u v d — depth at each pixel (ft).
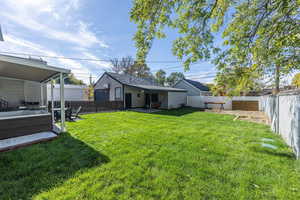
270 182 6.86
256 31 10.64
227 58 11.56
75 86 60.90
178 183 6.84
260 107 41.83
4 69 15.76
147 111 39.63
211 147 11.36
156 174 7.56
